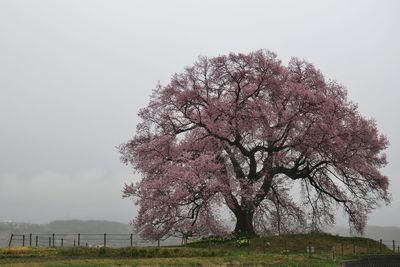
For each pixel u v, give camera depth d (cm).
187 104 4144
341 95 4425
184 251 2989
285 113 4062
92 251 2938
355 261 3303
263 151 4191
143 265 2367
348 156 4097
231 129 4006
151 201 3691
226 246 3619
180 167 3706
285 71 4188
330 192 4428
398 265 3778
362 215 4362
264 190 4088
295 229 4403
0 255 2769
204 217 3638
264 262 2742
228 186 3747
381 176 4266
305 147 4072
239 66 4109
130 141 4262
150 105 4219
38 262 2369
